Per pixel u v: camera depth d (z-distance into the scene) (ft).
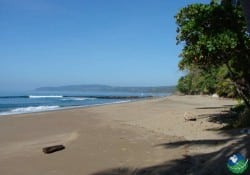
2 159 40.34
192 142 42.78
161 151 40.01
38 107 164.04
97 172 33.45
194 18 54.39
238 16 53.06
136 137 51.34
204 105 133.18
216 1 56.44
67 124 73.87
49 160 38.83
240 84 58.23
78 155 40.50
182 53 56.80
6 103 221.46
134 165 34.88
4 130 66.13
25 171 34.86
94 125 70.59
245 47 53.98
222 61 57.21
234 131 47.34
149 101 181.88
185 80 276.21
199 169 30.30
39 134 60.08
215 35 51.85
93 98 343.67
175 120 71.20
